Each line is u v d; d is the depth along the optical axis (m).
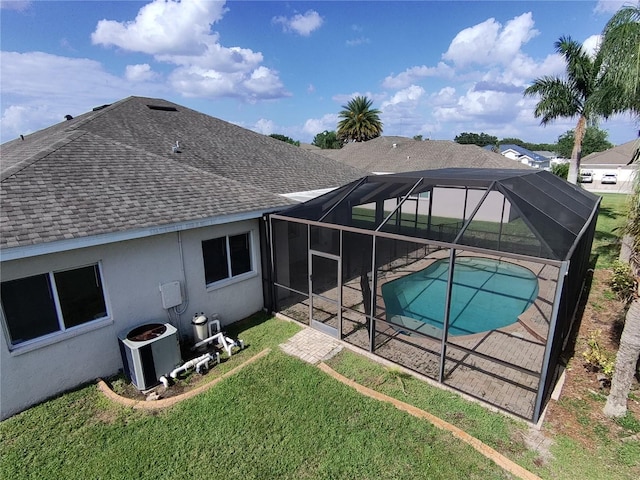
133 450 6.34
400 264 17.94
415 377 8.37
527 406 7.26
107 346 8.49
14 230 6.77
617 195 40.50
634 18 7.95
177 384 8.30
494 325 12.36
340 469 5.87
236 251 11.28
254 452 6.24
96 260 8.05
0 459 6.17
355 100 62.81
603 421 6.76
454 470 5.80
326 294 13.52
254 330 10.82
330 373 8.47
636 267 6.36
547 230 8.02
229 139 19.14
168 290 9.38
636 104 12.00
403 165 33.62
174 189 10.40
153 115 18.28
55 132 16.02
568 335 9.47
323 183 17.34
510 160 31.00
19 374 7.21
